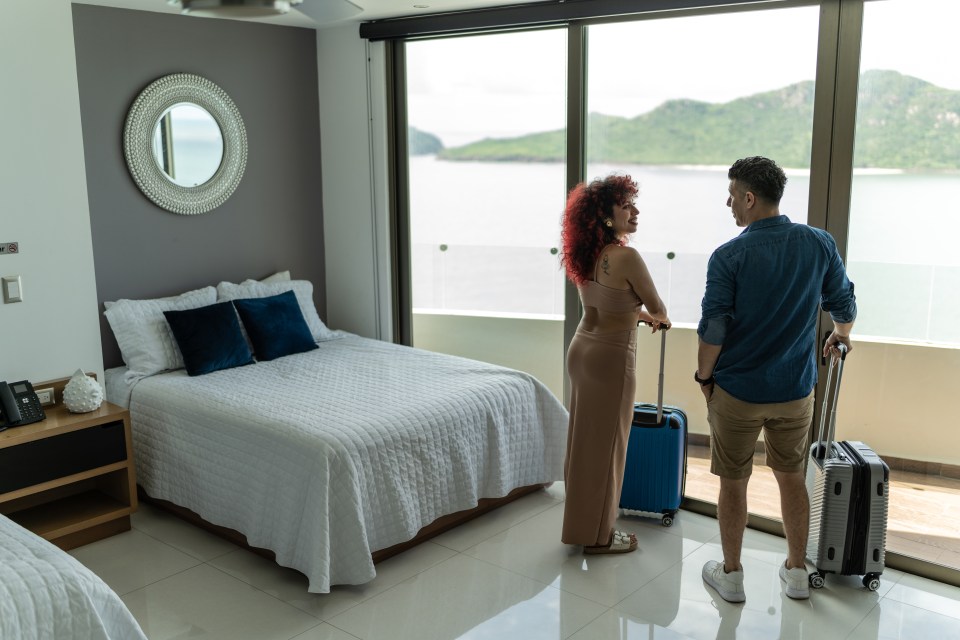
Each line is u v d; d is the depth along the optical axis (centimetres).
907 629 304
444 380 405
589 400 345
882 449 354
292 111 514
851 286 315
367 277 527
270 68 498
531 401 411
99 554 361
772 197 299
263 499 340
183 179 462
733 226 386
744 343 306
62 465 357
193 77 458
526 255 470
